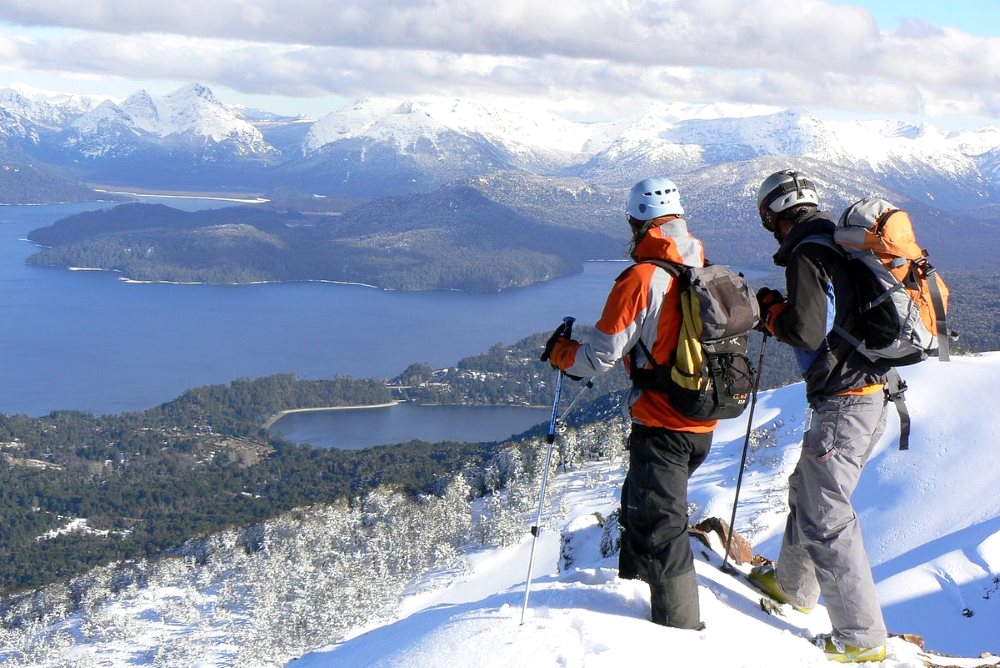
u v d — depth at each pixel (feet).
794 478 17.88
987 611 77.71
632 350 15.58
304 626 234.17
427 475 445.78
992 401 171.12
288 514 392.06
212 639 272.72
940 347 15.67
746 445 19.44
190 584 331.57
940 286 15.83
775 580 18.84
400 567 255.29
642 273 14.79
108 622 289.94
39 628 306.96
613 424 305.73
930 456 156.76
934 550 99.76
